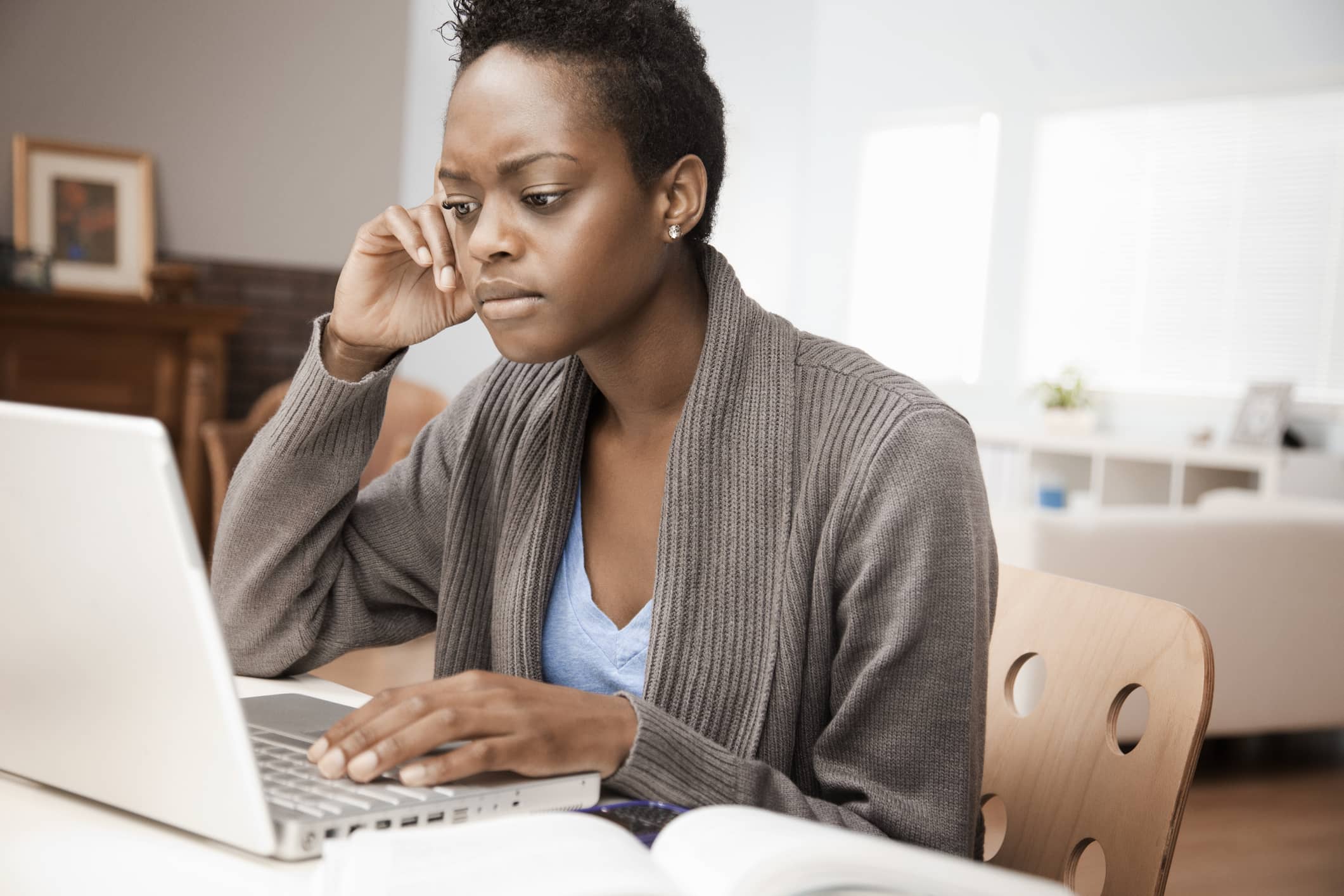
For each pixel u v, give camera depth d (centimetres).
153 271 456
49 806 73
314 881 54
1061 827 98
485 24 82
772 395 93
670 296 93
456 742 75
